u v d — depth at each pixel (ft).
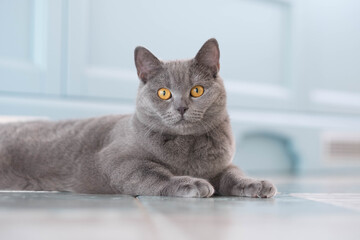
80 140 6.45
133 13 11.02
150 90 5.86
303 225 3.14
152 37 11.27
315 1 12.83
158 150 5.67
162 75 5.84
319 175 11.17
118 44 10.87
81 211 3.61
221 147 5.82
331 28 13.14
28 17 10.06
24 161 6.46
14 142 6.58
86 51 10.42
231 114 11.71
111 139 6.25
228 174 5.70
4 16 9.88
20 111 9.65
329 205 4.25
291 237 2.74
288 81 12.64
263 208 3.99
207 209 3.86
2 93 9.76
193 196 4.92
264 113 12.26
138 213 3.53
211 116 5.85
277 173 11.79
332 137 13.03
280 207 4.08
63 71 10.23
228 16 12.02
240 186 5.31
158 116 5.76
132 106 10.66
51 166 6.37
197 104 5.71
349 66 13.44
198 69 5.87
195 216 3.43
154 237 2.61
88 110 10.14
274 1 12.36
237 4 12.09
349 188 6.93
